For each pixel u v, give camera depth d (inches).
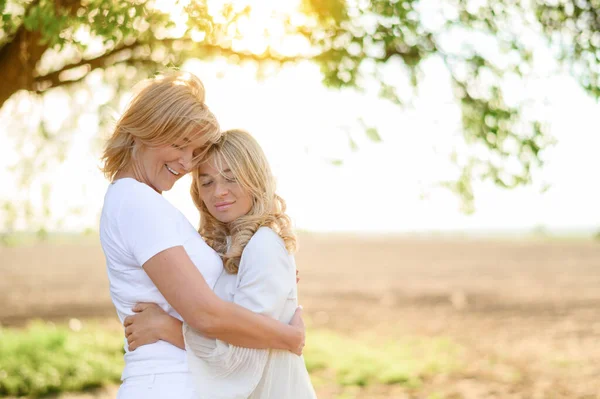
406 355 571.5
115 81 330.0
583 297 1047.6
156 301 118.4
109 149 123.6
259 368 120.6
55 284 1221.1
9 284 1218.0
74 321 749.3
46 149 368.2
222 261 130.6
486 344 649.0
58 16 189.8
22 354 481.7
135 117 119.3
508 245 3102.9
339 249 2763.3
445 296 1069.8
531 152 284.2
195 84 127.0
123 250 116.6
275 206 137.1
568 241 3641.7
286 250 129.6
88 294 1058.7
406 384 465.1
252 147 134.6
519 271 1558.8
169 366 115.8
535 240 3939.5
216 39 202.8
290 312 129.7
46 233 364.2
